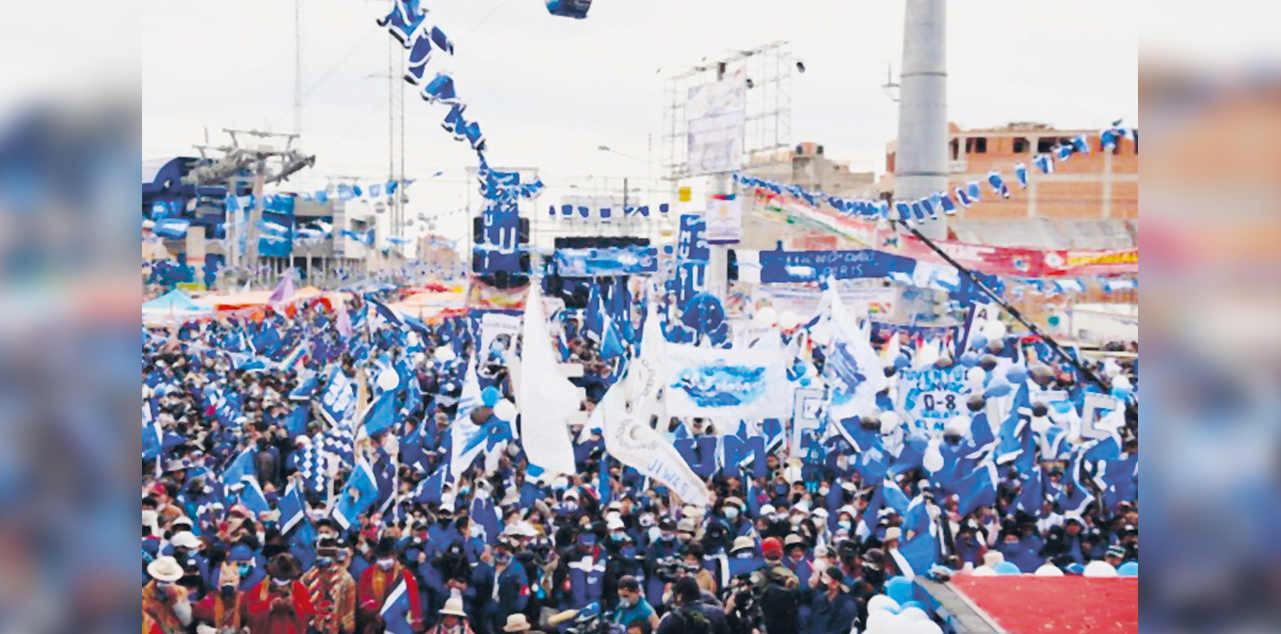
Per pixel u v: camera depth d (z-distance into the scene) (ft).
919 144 124.47
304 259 246.68
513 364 69.31
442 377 92.89
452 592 40.45
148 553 42.83
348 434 57.88
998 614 21.15
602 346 86.63
